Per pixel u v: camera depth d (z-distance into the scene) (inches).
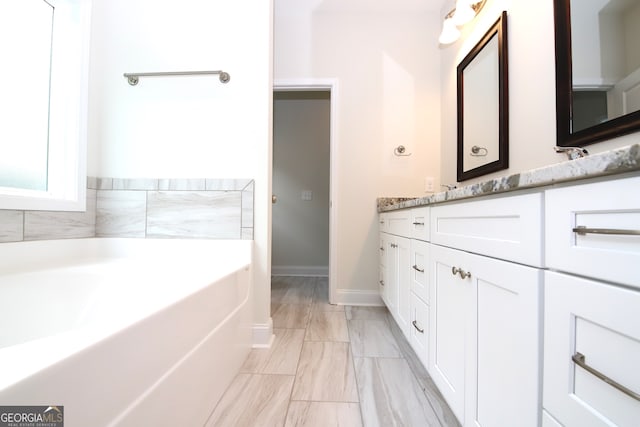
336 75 92.8
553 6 45.6
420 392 44.3
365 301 92.0
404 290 59.2
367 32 92.5
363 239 92.9
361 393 43.9
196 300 34.2
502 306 26.3
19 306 38.6
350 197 93.1
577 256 18.9
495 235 27.9
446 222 39.0
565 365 19.5
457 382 34.5
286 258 141.1
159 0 61.9
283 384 46.3
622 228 16.2
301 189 140.7
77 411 17.4
